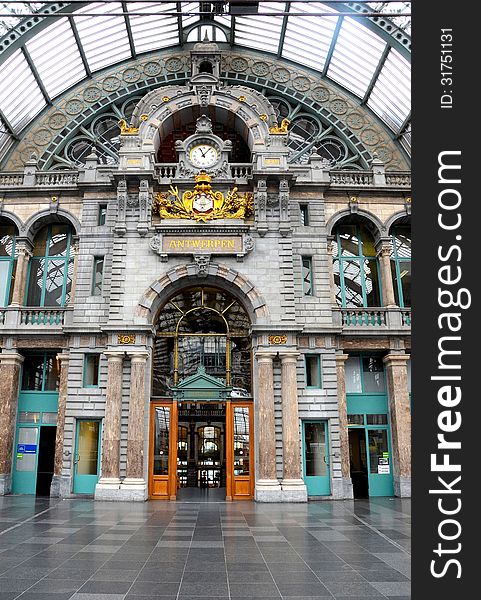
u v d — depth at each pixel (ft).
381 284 76.43
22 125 88.12
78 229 75.00
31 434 72.08
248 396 69.36
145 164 72.90
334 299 73.46
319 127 90.27
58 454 66.90
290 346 67.21
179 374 70.03
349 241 79.15
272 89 91.09
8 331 71.20
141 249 70.44
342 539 39.24
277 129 75.36
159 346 71.10
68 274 76.74
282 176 72.33
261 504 60.95
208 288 72.54
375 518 50.11
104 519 48.52
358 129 90.12
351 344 72.13
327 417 67.36
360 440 73.67
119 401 65.16
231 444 67.36
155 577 28.27
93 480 65.67
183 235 70.90
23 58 78.23
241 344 71.46
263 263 70.28
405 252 79.15
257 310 68.23
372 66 84.12
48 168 86.69
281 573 29.30
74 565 30.71
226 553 34.24
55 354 74.90
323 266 73.15
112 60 91.09
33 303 76.02
